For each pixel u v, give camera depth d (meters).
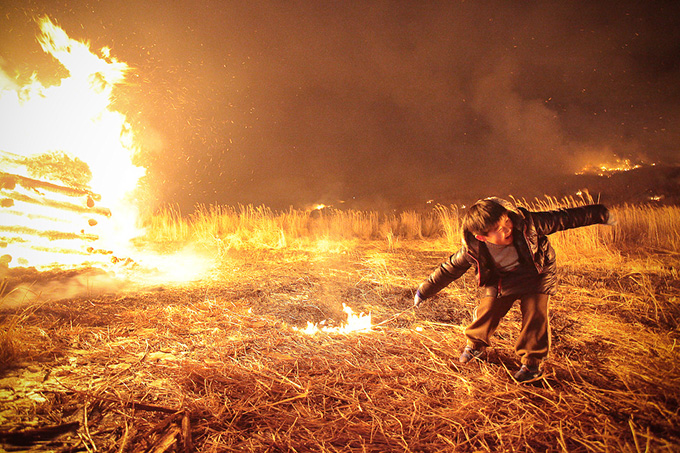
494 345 4.09
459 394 3.29
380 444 2.75
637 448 2.57
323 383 3.44
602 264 6.95
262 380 3.48
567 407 3.06
